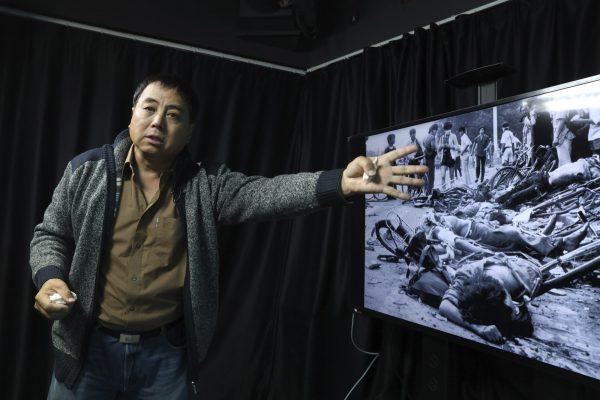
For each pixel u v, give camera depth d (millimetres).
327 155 2469
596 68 1468
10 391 1955
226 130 2438
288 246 2525
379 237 1750
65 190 1094
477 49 1785
